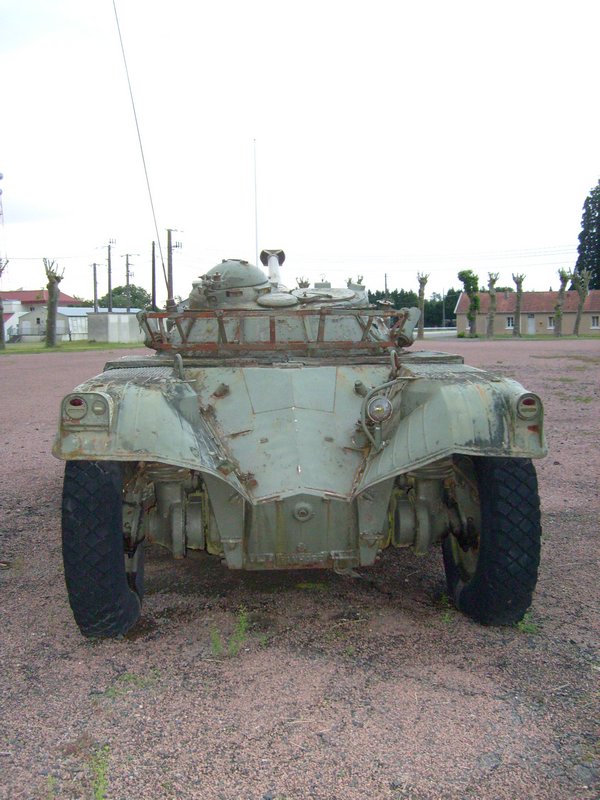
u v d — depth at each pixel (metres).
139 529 4.02
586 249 65.06
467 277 63.66
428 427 3.68
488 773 2.76
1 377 19.55
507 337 51.31
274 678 3.46
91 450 3.50
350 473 3.88
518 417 3.59
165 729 3.06
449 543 4.38
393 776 2.76
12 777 2.78
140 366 4.73
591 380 16.34
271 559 3.86
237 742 2.97
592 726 3.04
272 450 3.93
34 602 4.38
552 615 4.10
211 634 3.90
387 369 4.60
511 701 3.23
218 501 3.82
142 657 3.68
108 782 2.74
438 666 3.54
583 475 7.46
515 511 3.70
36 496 6.97
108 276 62.44
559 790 2.67
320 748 2.92
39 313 56.34
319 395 4.29
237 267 6.20
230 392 4.34
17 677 3.49
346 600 4.37
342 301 5.97
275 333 5.47
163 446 3.53
